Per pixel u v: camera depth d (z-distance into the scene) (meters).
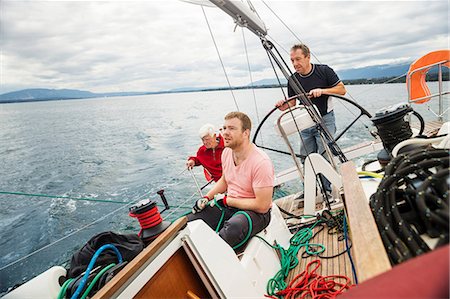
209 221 2.29
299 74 3.22
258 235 2.04
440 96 3.96
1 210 6.16
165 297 1.11
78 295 0.98
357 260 0.64
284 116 2.79
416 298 0.39
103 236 1.24
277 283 1.87
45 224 5.18
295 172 3.66
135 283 0.98
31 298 1.08
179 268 1.24
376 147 3.36
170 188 6.12
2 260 4.18
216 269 1.33
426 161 0.78
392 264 0.67
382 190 0.78
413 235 0.67
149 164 8.75
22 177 8.70
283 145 8.28
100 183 7.38
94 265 1.13
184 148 10.58
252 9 2.32
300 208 3.25
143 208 1.27
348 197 0.97
